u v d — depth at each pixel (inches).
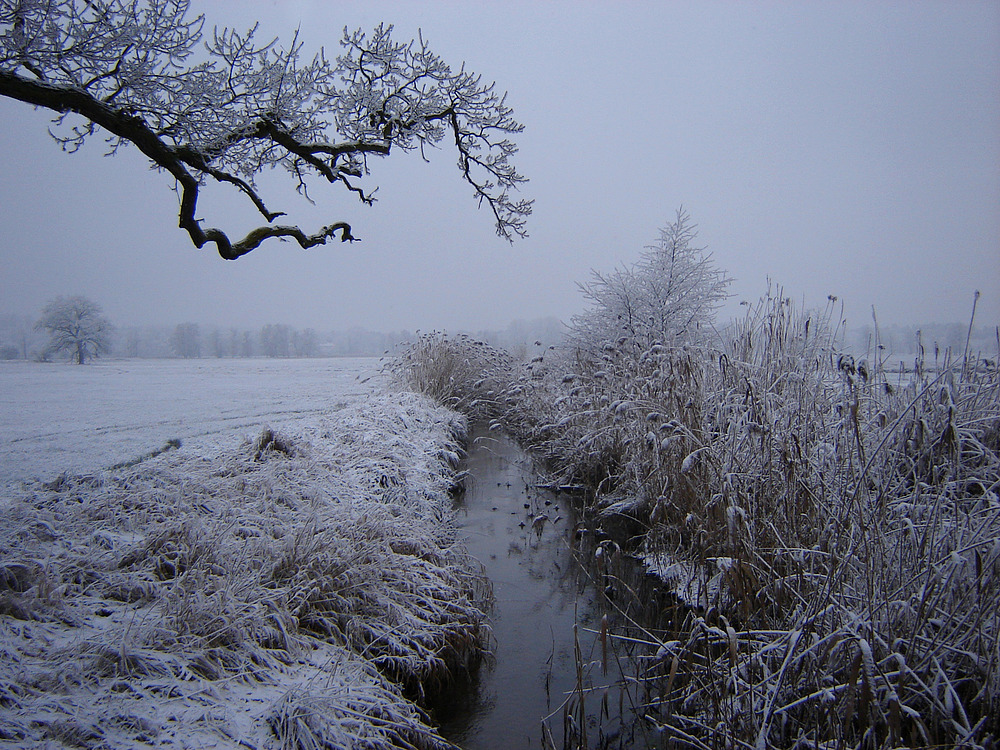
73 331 2046.0
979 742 105.0
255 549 163.6
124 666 112.8
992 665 111.0
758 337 242.4
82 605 134.0
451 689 159.2
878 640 116.6
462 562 227.5
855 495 136.3
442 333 602.9
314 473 235.9
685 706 136.2
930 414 177.5
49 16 151.6
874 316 186.9
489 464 410.6
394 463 276.7
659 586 216.7
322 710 115.0
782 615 150.9
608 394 326.0
